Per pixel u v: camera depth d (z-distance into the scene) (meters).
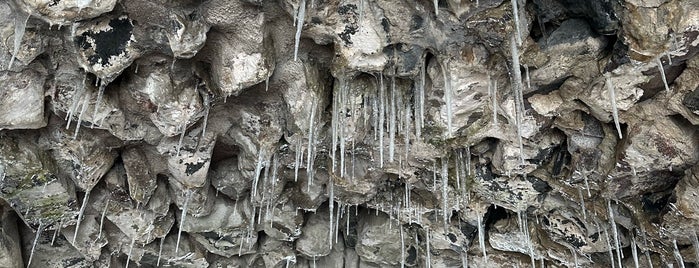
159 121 3.52
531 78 3.14
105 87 3.35
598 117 3.29
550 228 4.45
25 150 3.56
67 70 3.16
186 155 4.04
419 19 3.00
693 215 3.48
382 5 2.97
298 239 5.45
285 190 4.79
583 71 3.02
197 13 2.96
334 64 3.28
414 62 3.24
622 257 4.27
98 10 2.70
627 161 3.38
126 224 4.52
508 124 3.57
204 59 3.38
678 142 3.15
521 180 4.08
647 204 3.76
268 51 3.24
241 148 4.24
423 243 5.30
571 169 3.79
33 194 3.78
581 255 4.54
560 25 2.89
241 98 3.75
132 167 4.11
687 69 2.81
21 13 2.64
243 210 4.99
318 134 3.85
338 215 5.01
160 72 3.27
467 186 4.30
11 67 2.94
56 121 3.55
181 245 5.17
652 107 3.08
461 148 3.99
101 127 3.52
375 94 3.54
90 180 3.92
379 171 4.37
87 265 4.89
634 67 2.80
